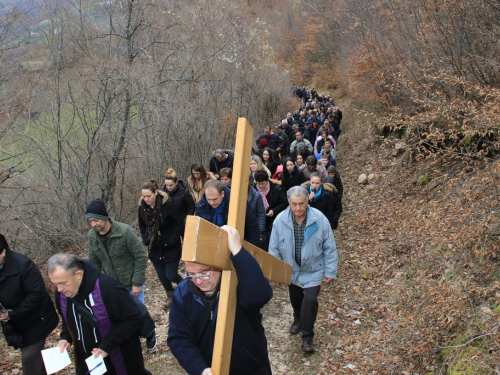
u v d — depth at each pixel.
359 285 6.29
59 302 3.06
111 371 3.13
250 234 5.06
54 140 8.34
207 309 2.17
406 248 6.69
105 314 2.95
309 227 4.44
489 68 7.43
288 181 7.22
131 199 10.05
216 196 4.72
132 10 9.48
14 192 7.72
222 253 1.73
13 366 4.59
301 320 4.68
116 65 8.65
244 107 15.40
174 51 10.16
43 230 7.66
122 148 9.31
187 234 1.54
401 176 9.89
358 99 20.14
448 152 6.03
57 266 2.80
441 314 4.23
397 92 10.96
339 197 6.39
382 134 13.39
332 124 16.08
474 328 3.86
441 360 3.99
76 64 8.72
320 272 4.57
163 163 10.20
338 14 24.06
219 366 1.73
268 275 2.26
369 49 11.59
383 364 4.35
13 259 3.40
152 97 9.06
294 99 25.66
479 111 5.59
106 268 4.40
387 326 5.02
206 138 11.43
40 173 8.28
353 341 4.90
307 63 36.66
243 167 1.83
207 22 12.41
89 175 9.09
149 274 6.83
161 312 5.65
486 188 5.09
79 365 3.20
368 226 8.45
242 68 15.07
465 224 4.89
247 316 2.24
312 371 4.47
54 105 8.39
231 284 1.82
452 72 7.87
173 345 2.20
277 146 12.95
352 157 14.54
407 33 9.88
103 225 4.16
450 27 8.04
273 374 4.48
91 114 8.88
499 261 4.46
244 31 15.61
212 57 11.52
